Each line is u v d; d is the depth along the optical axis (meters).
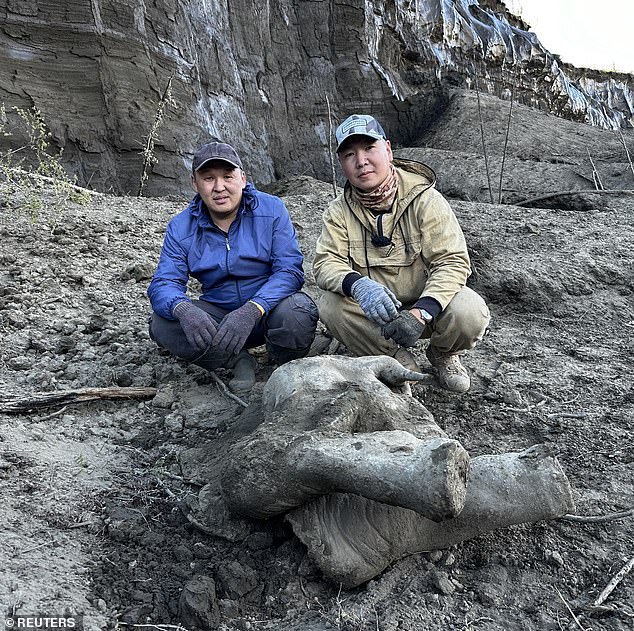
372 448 2.29
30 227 6.11
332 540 2.41
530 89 23.50
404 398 2.90
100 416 3.54
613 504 2.86
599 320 5.10
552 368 4.19
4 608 2.16
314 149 17.09
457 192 13.88
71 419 3.46
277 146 16.34
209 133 13.29
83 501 2.81
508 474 2.43
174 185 11.61
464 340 3.51
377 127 3.32
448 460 2.09
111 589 2.37
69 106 10.16
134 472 3.06
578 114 25.42
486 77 22.28
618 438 3.35
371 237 3.52
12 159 8.99
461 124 18.48
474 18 23.09
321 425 2.50
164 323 3.58
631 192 10.73
